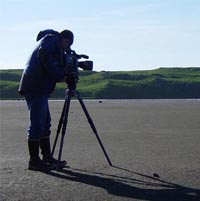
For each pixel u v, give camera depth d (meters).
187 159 11.20
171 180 8.89
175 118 26.75
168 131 18.36
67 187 8.34
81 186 8.41
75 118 26.73
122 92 145.62
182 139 15.44
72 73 10.02
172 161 10.91
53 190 8.12
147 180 8.88
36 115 9.85
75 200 7.51
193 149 12.93
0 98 123.12
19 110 39.16
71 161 10.94
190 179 8.98
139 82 155.88
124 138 15.79
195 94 154.00
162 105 52.56
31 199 7.56
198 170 9.83
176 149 12.94
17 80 176.62
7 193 7.93
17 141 14.98
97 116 29.14
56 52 9.90
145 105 53.12
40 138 10.09
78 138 15.84
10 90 135.00
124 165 10.39
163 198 7.65
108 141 14.91
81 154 12.06
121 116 29.12
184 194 7.89
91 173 9.53
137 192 8.00
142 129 19.28
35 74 9.84
